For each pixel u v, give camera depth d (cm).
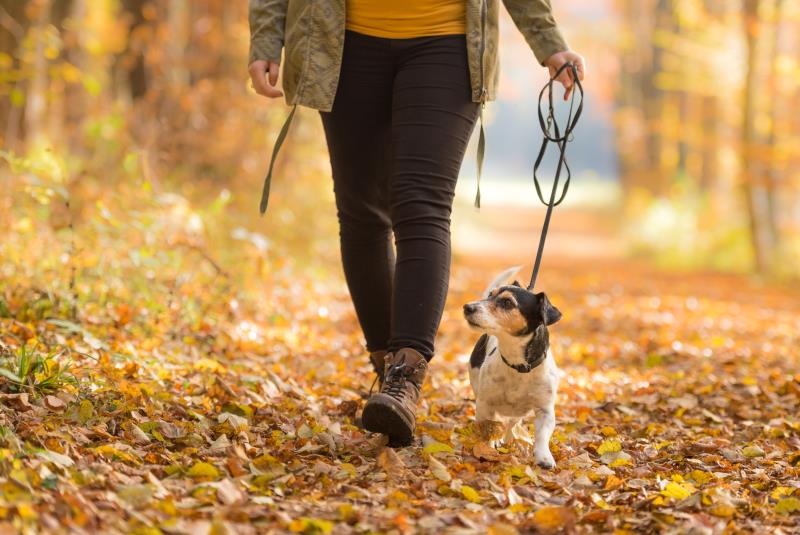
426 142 611
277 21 656
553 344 1262
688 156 4116
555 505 518
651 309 1825
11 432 523
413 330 602
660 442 709
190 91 1831
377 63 627
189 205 1359
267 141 1844
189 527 431
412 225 612
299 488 522
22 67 1544
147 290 1002
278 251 1538
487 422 651
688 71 3241
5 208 1023
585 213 6856
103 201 1067
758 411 848
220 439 589
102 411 617
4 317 853
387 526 459
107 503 454
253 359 932
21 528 402
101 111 1753
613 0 4675
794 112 2820
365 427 592
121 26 2048
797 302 2122
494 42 637
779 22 2723
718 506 517
